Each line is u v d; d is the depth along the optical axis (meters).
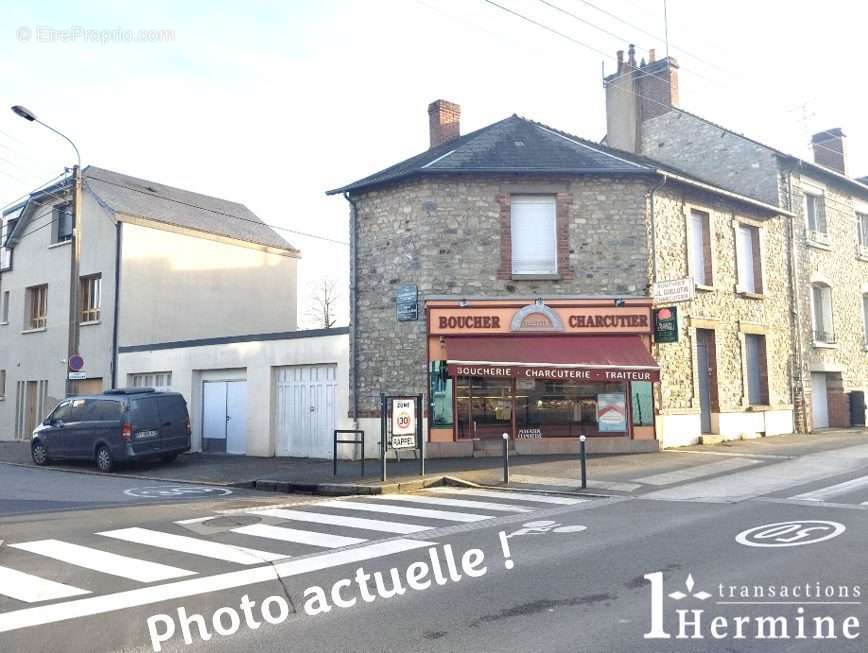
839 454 15.80
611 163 17.38
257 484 14.20
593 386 17.03
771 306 21.53
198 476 15.88
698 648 4.79
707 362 19.27
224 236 27.62
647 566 6.83
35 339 27.69
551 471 14.09
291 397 19.19
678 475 13.32
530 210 17.34
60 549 8.25
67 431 18.47
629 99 25.56
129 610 5.93
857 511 9.30
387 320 17.33
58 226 27.64
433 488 13.11
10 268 29.33
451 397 16.61
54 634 5.39
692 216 19.31
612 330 16.80
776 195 22.25
